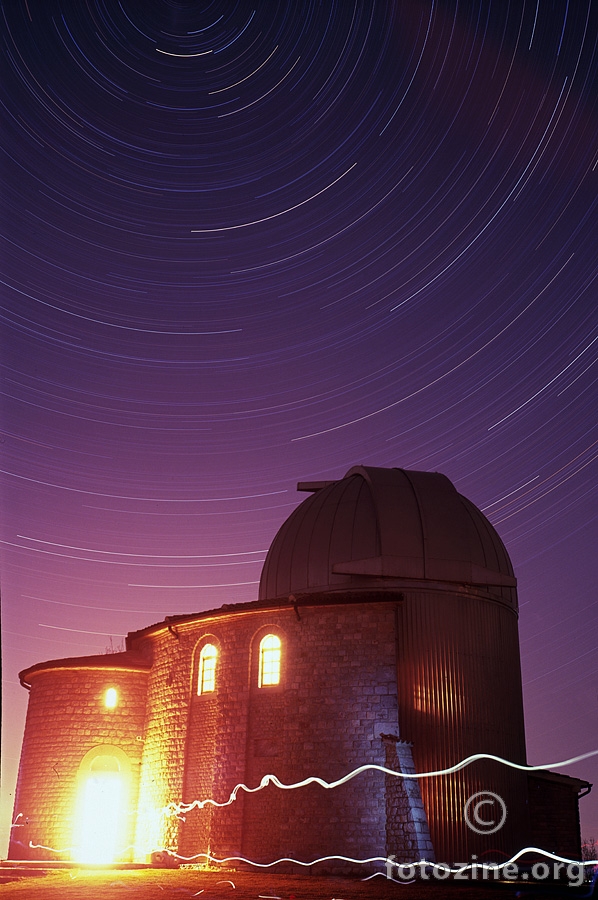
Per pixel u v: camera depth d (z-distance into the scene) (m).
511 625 32.28
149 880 22.36
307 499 35.25
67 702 34.53
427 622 29.59
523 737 31.48
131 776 33.50
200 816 29.27
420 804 25.61
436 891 19.89
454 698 28.97
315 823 26.55
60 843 32.62
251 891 19.34
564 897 18.34
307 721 27.83
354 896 18.45
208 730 30.33
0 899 16.83
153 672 34.16
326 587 31.02
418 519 31.23
